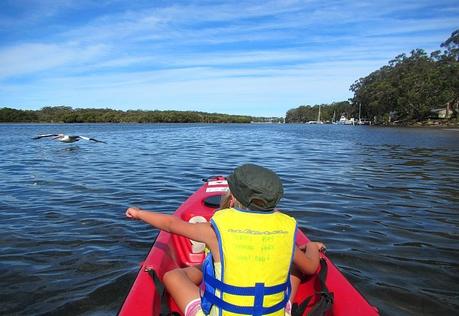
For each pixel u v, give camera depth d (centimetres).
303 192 880
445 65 7088
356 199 812
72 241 550
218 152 1880
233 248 207
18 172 1198
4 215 683
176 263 366
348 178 1082
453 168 1307
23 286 418
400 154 1831
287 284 220
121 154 1769
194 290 252
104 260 484
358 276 442
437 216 685
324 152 1927
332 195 849
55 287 415
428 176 1124
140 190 904
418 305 382
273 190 212
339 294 285
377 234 585
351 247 530
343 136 3778
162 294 269
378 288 414
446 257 500
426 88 6912
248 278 206
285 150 2038
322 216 679
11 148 2127
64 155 1730
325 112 15512
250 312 208
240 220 210
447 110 7131
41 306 379
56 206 748
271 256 208
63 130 4834
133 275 441
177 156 1675
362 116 10400
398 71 8306
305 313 284
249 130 5569
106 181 1027
